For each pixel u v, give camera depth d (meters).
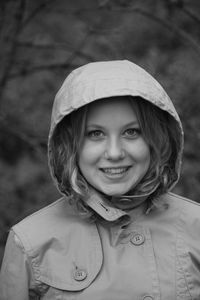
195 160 4.70
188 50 5.11
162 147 2.45
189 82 4.97
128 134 2.36
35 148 4.54
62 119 2.40
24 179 5.07
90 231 2.42
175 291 2.35
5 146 5.16
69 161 2.38
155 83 2.38
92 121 2.32
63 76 5.14
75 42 5.06
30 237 2.42
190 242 2.43
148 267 2.37
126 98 2.32
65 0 4.84
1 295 2.48
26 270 2.41
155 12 5.00
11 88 5.16
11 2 4.35
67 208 2.50
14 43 4.43
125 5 4.50
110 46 4.95
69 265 2.38
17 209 4.89
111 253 2.39
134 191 2.44
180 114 4.68
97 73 2.34
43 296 2.41
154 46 5.10
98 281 2.35
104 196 2.43
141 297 2.33
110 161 2.33
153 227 2.45
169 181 2.49
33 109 5.14
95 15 5.02
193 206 2.53
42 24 5.10
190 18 4.88
